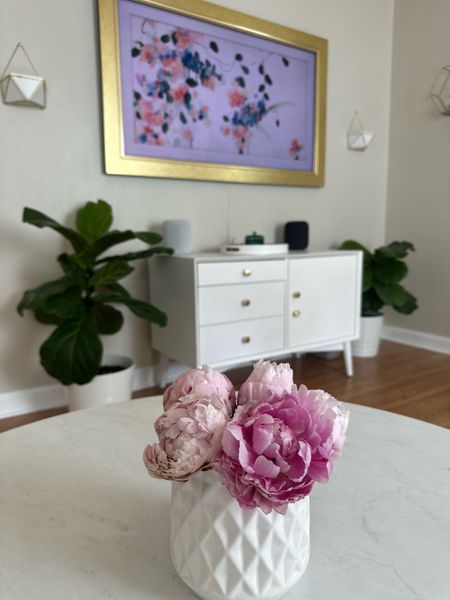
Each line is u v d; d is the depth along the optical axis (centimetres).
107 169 200
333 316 233
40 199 189
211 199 236
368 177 304
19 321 191
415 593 47
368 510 61
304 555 48
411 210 303
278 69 246
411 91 294
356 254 238
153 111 209
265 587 45
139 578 50
